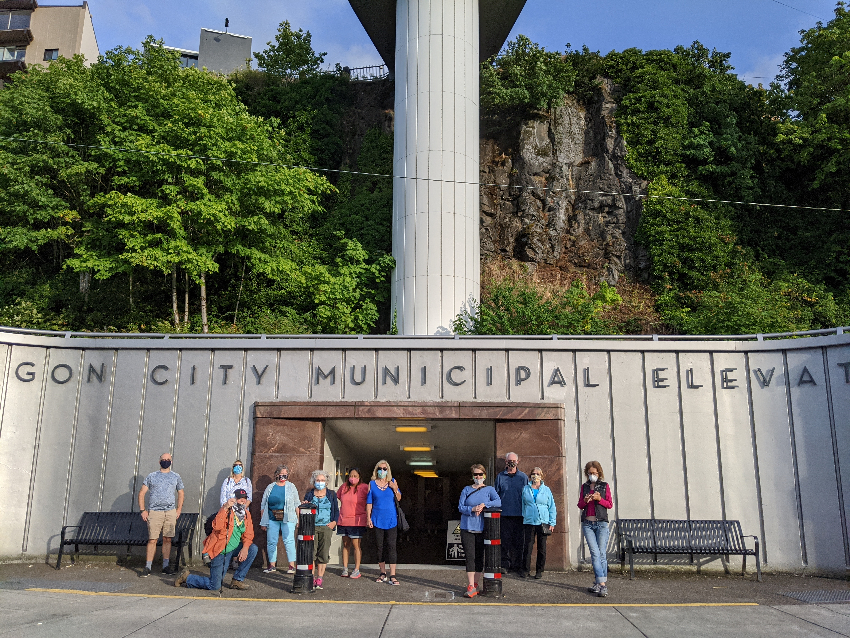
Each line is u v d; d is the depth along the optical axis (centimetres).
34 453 1235
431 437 1503
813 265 2633
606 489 963
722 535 1117
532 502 1063
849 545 1100
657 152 2817
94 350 1291
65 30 4403
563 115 2984
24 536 1202
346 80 3559
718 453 1189
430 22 2578
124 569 1116
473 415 1205
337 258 2564
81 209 2425
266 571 1085
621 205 2759
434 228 2405
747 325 2067
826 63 2780
